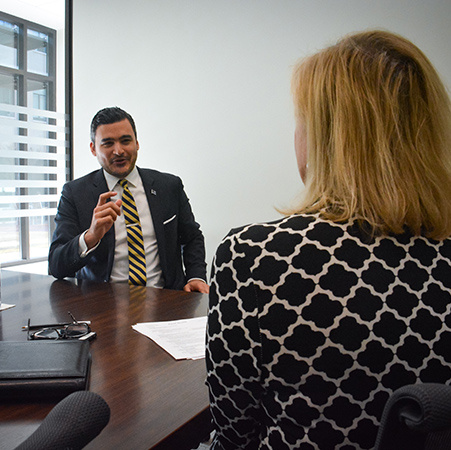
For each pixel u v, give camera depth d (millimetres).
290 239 578
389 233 577
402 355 541
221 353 602
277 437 577
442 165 595
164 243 2055
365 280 551
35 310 1438
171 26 3133
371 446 547
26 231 3805
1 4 3533
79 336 1167
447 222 580
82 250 1801
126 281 1987
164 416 805
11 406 827
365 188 579
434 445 499
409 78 600
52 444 449
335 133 600
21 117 3467
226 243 607
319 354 546
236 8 2895
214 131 3043
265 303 565
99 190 2061
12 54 3664
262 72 2848
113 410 824
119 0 3324
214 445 743
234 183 3004
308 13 2684
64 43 3627
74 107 3633
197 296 1623
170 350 1109
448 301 557
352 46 632
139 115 3326
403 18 2451
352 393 542
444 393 425
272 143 2855
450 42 2350
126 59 3342
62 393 847
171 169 3229
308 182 645
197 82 3074
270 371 569
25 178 3566
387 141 581
